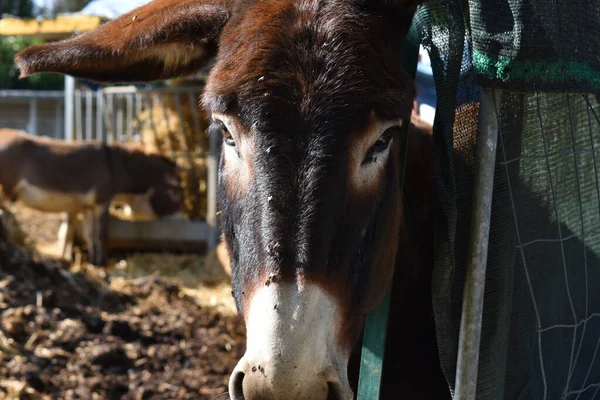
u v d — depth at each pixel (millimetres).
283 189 1567
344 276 1634
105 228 8109
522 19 1618
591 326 2201
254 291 1581
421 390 2246
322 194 1564
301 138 1593
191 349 5137
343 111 1613
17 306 4988
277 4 1787
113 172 8562
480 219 1728
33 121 16547
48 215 9945
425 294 2270
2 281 5254
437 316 1826
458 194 1834
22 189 8047
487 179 1720
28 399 4035
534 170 1926
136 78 2197
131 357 4789
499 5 1658
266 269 1547
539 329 1898
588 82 1763
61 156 8219
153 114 9609
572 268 2090
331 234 1579
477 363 1755
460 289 1812
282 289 1525
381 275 1891
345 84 1630
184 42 1987
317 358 1521
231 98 1660
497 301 1822
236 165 1750
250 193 1633
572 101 2012
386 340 2215
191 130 9320
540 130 1921
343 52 1667
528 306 1954
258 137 1608
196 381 4605
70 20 7441
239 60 1690
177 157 9461
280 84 1624
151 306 6004
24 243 7297
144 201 9078
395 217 1917
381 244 1828
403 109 1712
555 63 1669
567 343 2082
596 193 2131
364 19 1757
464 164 1850
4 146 8008
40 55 2025
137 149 8961
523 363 1955
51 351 4543
